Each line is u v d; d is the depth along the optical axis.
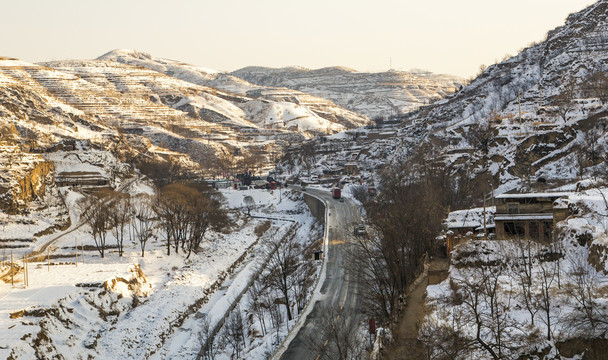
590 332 85.00
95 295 180.50
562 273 107.19
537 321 92.62
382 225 156.50
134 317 181.00
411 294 126.31
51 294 173.88
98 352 159.38
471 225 150.62
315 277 175.75
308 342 126.81
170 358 156.88
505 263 116.56
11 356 135.75
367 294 146.12
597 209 126.19
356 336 123.81
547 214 138.62
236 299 192.38
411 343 101.25
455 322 97.00
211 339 163.25
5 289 180.12
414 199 189.25
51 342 151.88
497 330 89.81
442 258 144.12
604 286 97.19
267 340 144.25
